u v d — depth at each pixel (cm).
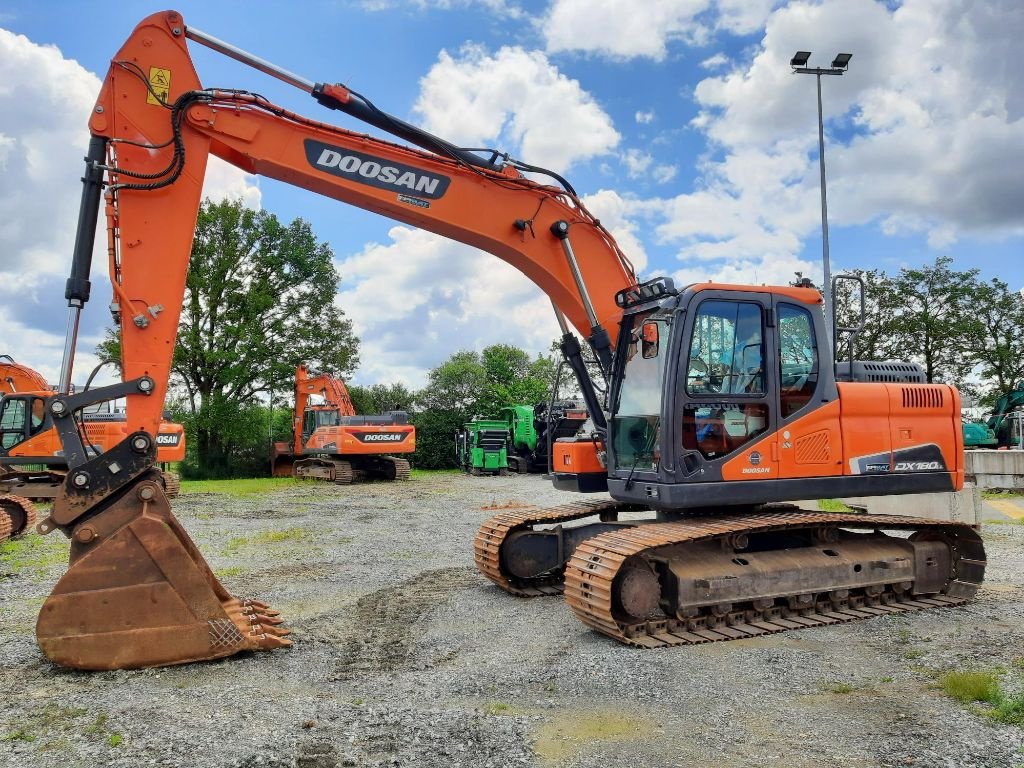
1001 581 920
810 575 752
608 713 495
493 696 529
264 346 3206
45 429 1792
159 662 591
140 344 649
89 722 476
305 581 942
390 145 742
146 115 670
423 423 3944
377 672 587
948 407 823
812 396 758
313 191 746
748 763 418
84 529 594
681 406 702
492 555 862
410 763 419
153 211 664
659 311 720
